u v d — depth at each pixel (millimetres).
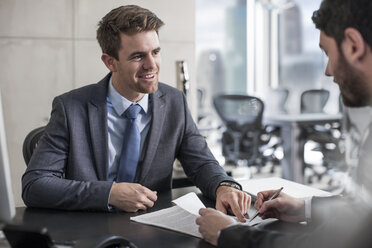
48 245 949
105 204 1418
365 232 845
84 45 3279
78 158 1646
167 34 3354
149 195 1451
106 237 1029
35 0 3170
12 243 975
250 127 5211
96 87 1740
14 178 3225
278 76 7910
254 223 1311
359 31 864
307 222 1284
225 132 5445
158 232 1234
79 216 1386
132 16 1539
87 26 3271
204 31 7801
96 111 1688
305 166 5234
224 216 1186
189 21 3418
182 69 2697
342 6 888
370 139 898
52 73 3238
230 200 1435
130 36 1547
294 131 5027
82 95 1717
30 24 3172
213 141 7191
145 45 1556
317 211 1220
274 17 7832
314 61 7336
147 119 1768
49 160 1604
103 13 3287
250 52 8008
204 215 1204
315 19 969
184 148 1845
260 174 5855
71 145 1645
